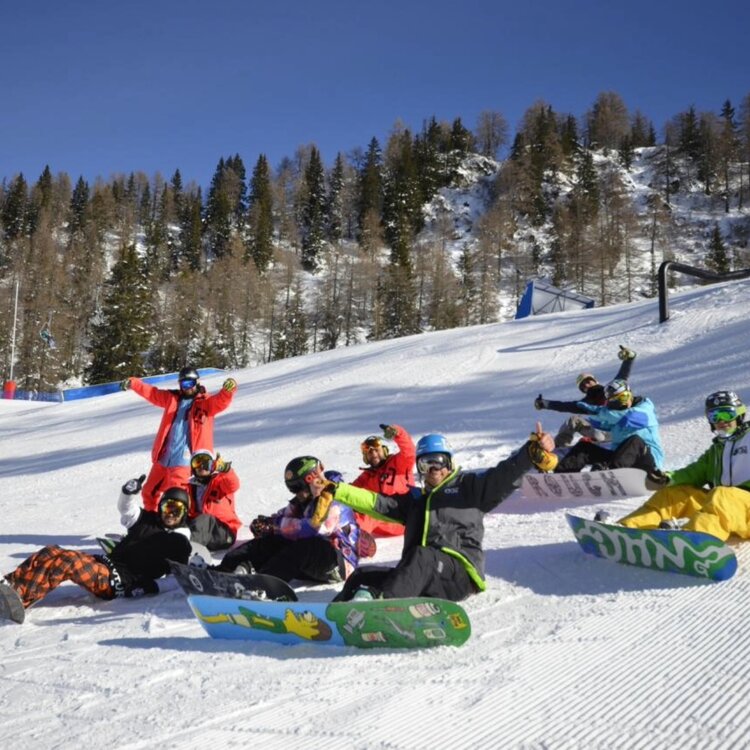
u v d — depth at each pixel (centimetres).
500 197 10688
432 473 404
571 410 701
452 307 7094
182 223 11462
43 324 6700
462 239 10388
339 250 9600
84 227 10606
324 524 464
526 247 9619
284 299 8531
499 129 13150
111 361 5784
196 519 582
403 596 360
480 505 402
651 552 405
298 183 11956
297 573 473
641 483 595
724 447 453
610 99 12788
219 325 7275
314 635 352
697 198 10169
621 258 8381
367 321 7794
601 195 10012
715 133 11012
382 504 407
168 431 670
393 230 10312
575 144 11956
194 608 384
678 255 8638
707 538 374
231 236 10450
